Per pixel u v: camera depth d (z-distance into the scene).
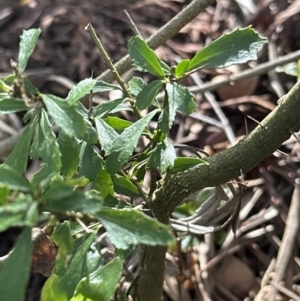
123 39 0.73
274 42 0.69
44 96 0.19
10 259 0.17
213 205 0.37
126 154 0.23
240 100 0.63
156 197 0.28
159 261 0.31
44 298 0.23
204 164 0.27
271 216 0.52
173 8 0.77
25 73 0.70
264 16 0.71
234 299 0.47
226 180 0.28
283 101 0.26
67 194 0.17
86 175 0.24
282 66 0.62
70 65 0.71
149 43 0.34
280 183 0.56
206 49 0.23
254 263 0.51
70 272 0.22
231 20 0.75
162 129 0.23
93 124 0.26
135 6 0.77
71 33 0.75
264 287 0.45
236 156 0.27
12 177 0.17
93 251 0.23
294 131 0.26
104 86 0.26
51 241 0.28
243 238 0.51
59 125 0.18
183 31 0.74
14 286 0.17
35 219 0.16
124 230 0.18
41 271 0.28
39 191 0.17
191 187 0.28
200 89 0.59
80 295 0.23
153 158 0.24
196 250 0.50
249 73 0.57
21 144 0.19
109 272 0.22
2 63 0.72
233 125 0.63
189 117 0.64
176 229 0.34
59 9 0.78
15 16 0.79
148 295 0.33
